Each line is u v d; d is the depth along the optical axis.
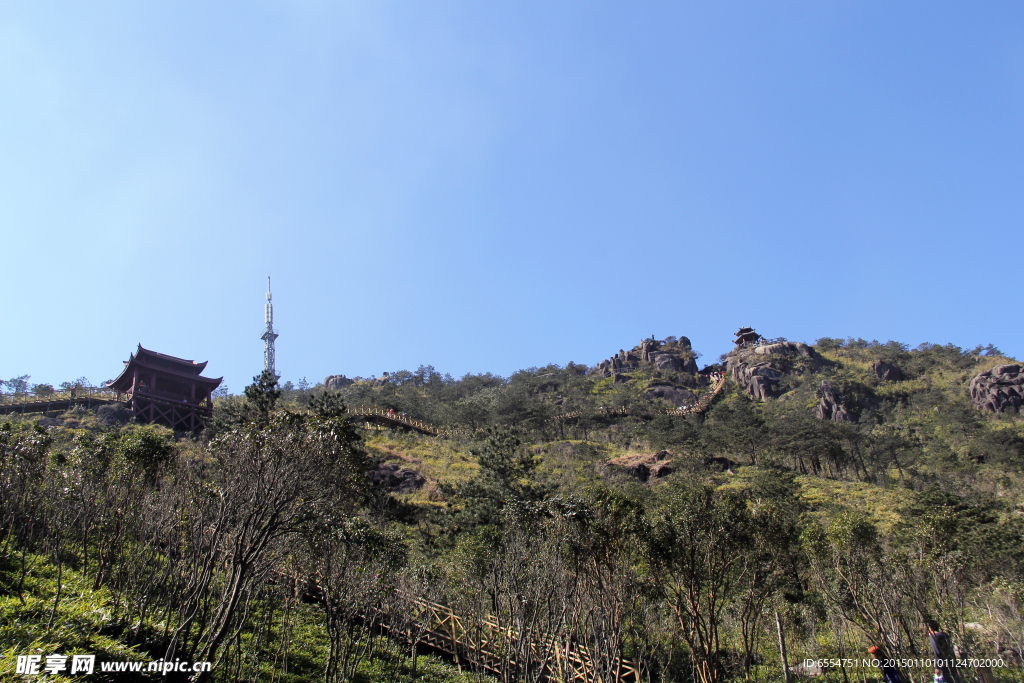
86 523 18.98
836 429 72.12
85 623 14.82
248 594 17.00
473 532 31.23
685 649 22.81
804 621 25.20
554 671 19.69
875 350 129.12
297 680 18.16
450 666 21.84
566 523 19.12
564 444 70.88
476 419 86.38
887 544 33.97
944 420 90.19
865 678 20.48
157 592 18.72
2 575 16.77
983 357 116.06
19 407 65.50
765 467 61.81
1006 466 67.56
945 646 15.73
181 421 62.00
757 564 19.42
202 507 17.20
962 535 25.16
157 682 13.68
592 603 19.44
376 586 19.50
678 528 19.08
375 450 58.62
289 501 14.98
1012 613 23.28
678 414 95.25
